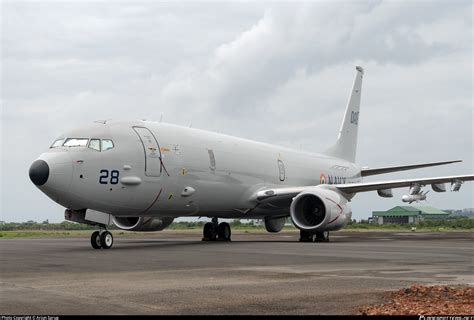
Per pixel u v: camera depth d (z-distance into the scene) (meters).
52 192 19.73
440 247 21.23
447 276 11.30
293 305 8.05
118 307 7.97
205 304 8.18
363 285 9.98
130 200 21.61
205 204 25.25
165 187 22.77
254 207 28.22
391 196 30.48
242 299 8.58
